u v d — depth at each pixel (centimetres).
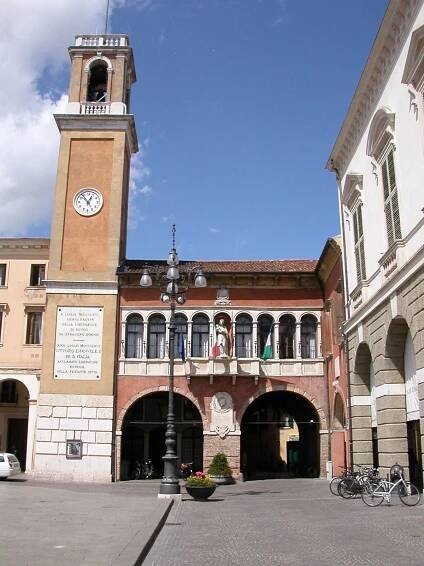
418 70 1775
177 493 2353
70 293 3712
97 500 2211
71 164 3966
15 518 1588
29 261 4319
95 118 4009
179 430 4253
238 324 3738
